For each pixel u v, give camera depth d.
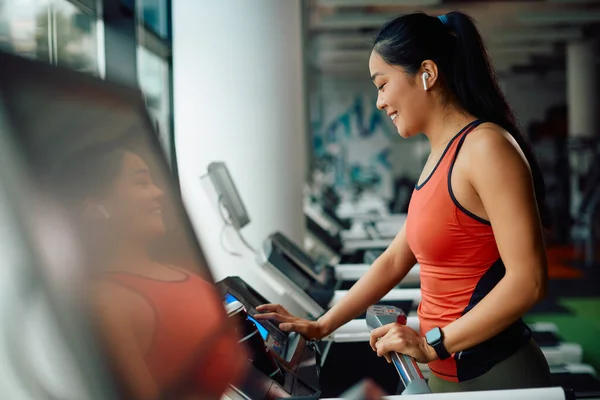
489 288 1.31
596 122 14.15
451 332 1.26
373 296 1.64
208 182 2.51
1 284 0.39
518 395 1.06
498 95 1.36
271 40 3.65
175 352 0.49
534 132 18.08
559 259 9.02
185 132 3.61
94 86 0.49
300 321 1.59
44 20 2.34
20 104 0.40
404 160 21.02
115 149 0.48
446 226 1.30
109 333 0.42
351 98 21.06
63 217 0.41
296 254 2.77
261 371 1.09
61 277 0.40
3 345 0.40
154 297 0.49
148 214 0.51
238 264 3.39
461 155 1.28
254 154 3.65
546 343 3.63
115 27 2.69
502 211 1.22
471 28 1.36
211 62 3.60
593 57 14.09
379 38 1.40
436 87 1.35
